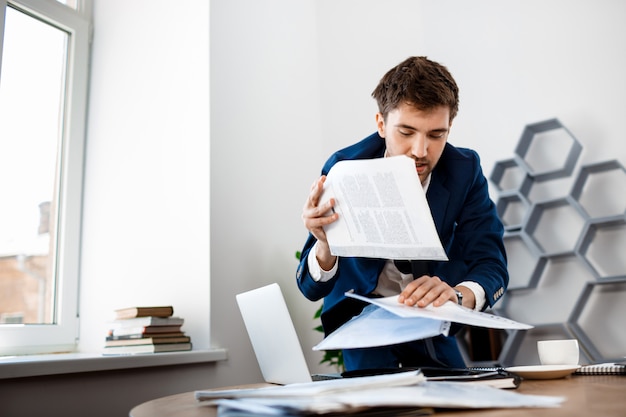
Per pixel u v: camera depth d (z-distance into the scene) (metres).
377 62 2.90
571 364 1.11
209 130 2.21
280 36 2.79
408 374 0.76
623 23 2.35
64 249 2.38
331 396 0.64
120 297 2.32
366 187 1.10
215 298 2.13
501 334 2.45
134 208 2.36
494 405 0.60
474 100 2.66
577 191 2.36
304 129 2.87
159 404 0.84
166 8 2.43
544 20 2.53
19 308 2.23
